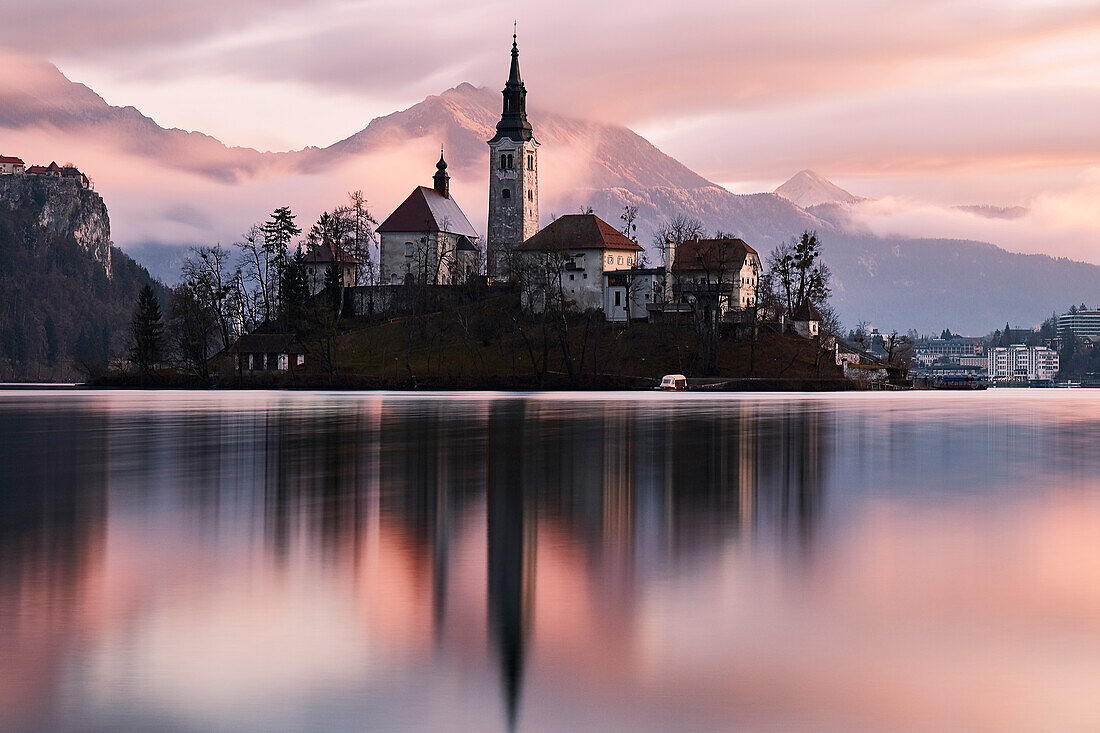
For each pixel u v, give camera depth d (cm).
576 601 2848
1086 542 3697
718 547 3581
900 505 4569
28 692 2167
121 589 2969
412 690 2177
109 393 18700
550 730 1988
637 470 5812
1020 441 8225
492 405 13362
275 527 3959
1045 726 2009
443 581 3070
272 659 2362
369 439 7856
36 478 5472
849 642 2477
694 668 2309
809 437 8181
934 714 2061
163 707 2088
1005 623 2642
